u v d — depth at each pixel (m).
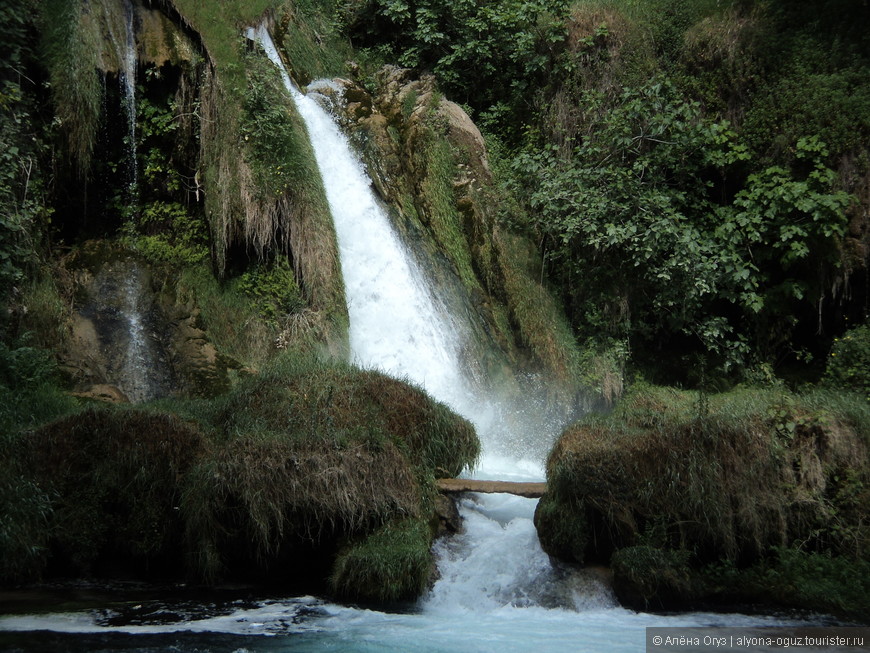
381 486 8.33
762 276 14.80
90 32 13.03
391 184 15.12
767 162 14.91
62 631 6.82
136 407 9.01
